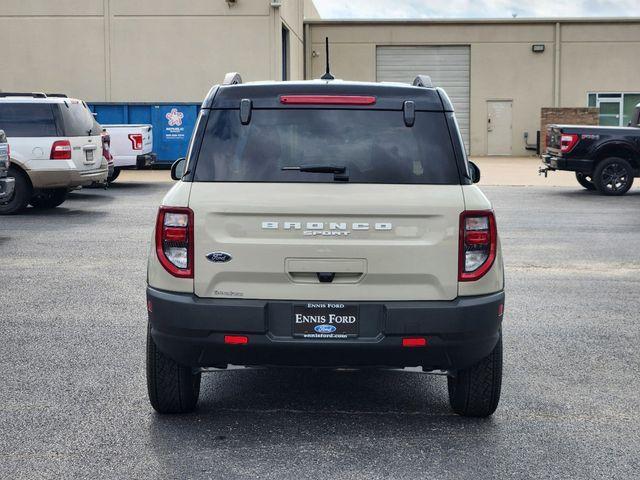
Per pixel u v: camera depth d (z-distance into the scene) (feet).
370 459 14.97
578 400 18.49
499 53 118.73
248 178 15.44
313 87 15.89
